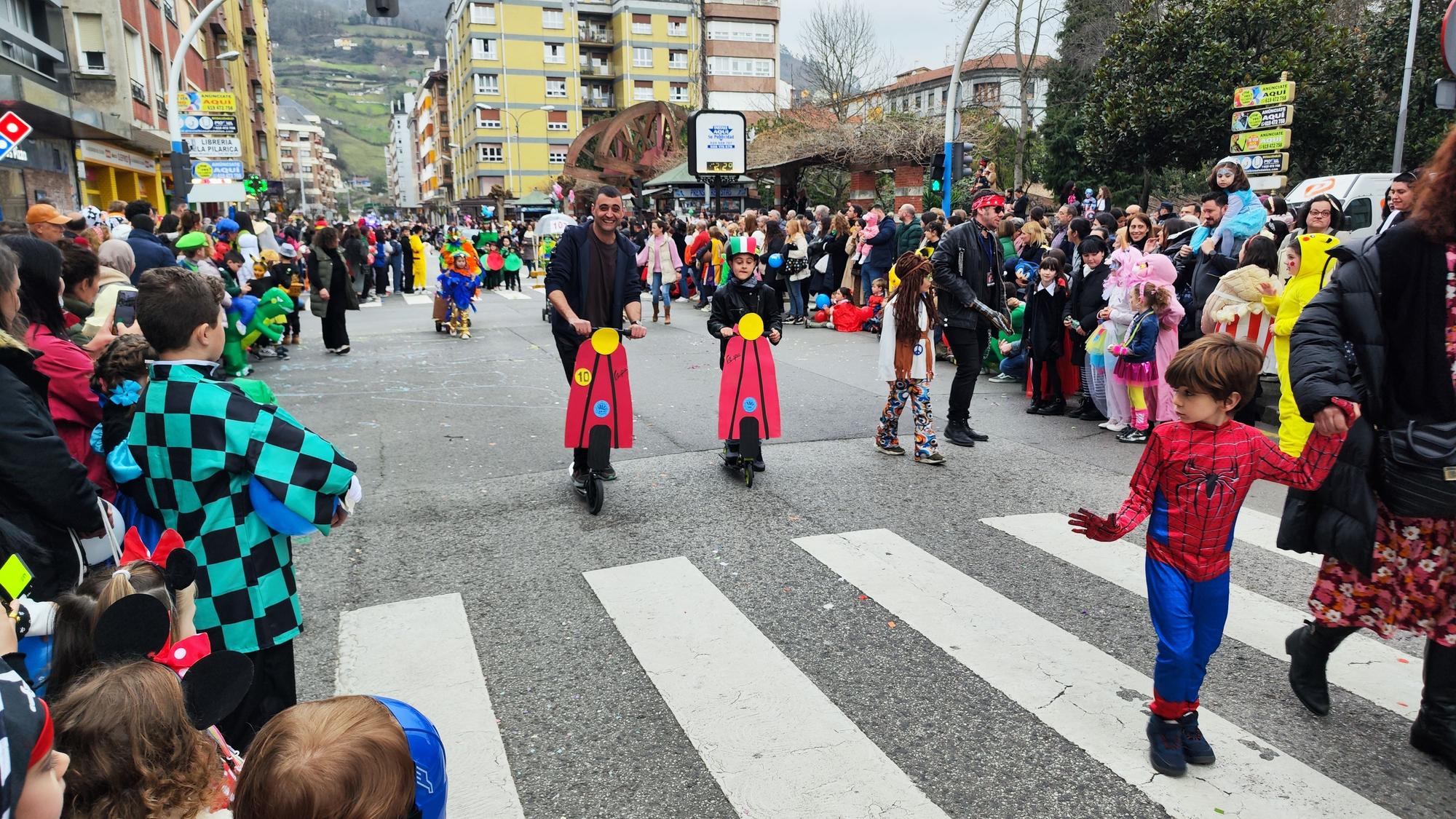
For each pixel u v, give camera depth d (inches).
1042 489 240.8
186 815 62.4
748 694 139.3
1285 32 865.5
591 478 218.7
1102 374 305.4
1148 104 898.1
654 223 604.4
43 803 45.4
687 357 458.3
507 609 169.0
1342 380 110.4
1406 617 118.0
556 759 123.3
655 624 162.6
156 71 1004.6
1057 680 143.1
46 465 93.0
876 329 529.7
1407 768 119.7
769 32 3093.0
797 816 111.0
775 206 1206.9
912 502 229.8
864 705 136.0
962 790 115.9
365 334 572.1
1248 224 302.4
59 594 97.7
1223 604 118.2
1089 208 558.3
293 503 97.7
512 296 895.7
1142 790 115.3
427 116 4724.4
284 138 6186.0
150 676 61.7
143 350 117.3
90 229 295.6
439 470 259.8
